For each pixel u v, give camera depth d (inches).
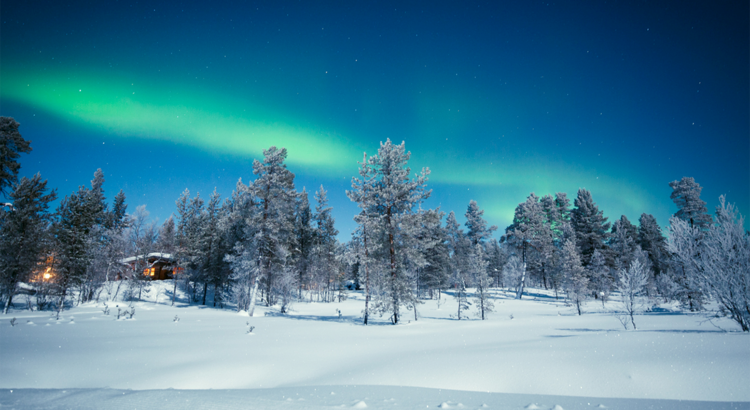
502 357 336.8
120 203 2498.8
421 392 250.5
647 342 363.9
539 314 1235.2
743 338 354.3
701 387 225.1
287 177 1411.2
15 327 660.1
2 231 1193.4
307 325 834.2
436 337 580.1
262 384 314.2
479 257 1197.1
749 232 500.4
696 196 1569.9
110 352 415.8
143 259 1916.8
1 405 205.6
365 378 304.8
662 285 1425.9
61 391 249.9
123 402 216.7
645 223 2514.8
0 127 1391.5
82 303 1487.5
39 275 1295.5
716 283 499.2
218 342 510.9
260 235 1262.3
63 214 1492.4
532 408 196.7
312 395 243.0
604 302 1716.3
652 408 193.9
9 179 1390.3
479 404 211.2
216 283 1747.0
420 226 1038.4
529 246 2158.0
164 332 634.8
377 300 932.6
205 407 204.8
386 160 1058.1
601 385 246.2
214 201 2170.3
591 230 2177.7
